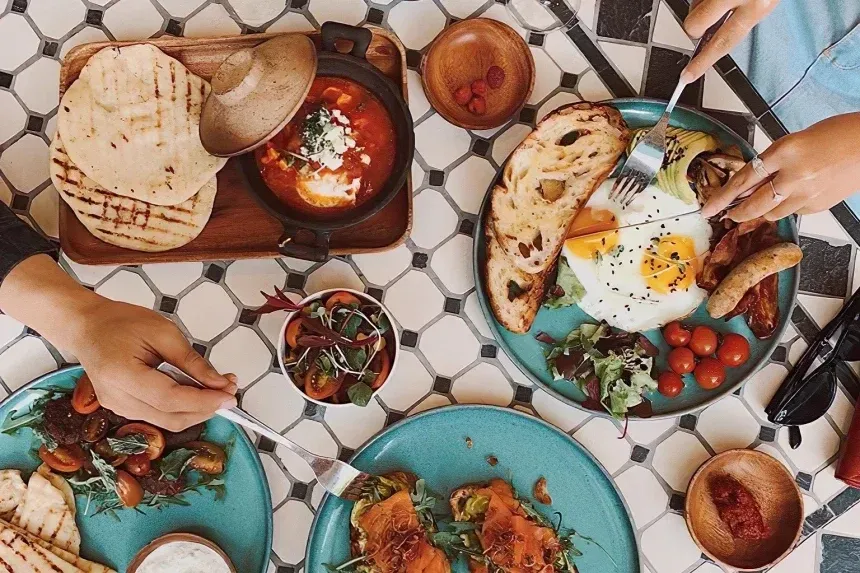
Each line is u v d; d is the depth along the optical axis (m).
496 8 0.96
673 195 0.94
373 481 0.93
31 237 0.84
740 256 0.95
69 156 0.91
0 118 0.95
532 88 0.93
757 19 0.77
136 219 0.92
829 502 0.99
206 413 0.79
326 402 0.93
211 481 0.94
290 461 0.97
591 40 0.97
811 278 0.98
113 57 0.92
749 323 0.95
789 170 0.81
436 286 0.98
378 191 0.92
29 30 0.95
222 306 0.97
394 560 0.91
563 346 0.95
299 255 0.89
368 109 0.92
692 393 0.96
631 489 0.98
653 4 0.96
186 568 0.93
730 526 0.95
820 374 0.96
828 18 0.98
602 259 0.95
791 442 0.98
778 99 1.02
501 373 0.98
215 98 0.87
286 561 0.97
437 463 0.97
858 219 0.98
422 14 0.96
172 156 0.92
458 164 0.97
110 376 0.77
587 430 0.98
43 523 0.93
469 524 0.94
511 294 0.95
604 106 0.93
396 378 0.98
